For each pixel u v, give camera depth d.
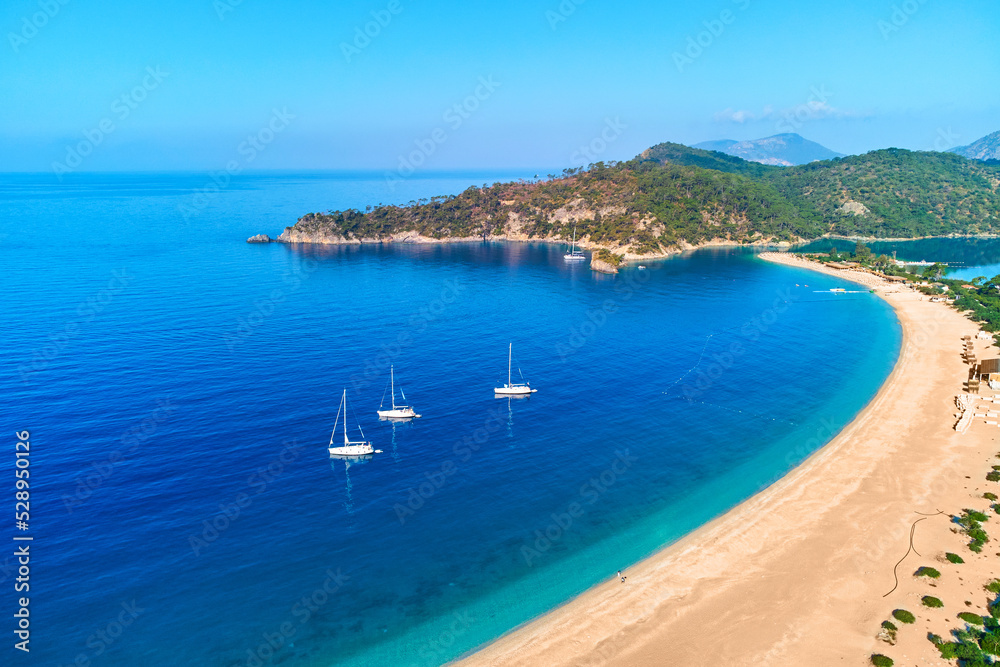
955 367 128.88
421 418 101.44
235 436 92.00
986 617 54.28
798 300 198.62
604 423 101.00
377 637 54.56
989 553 64.25
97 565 62.34
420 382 117.75
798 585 60.50
